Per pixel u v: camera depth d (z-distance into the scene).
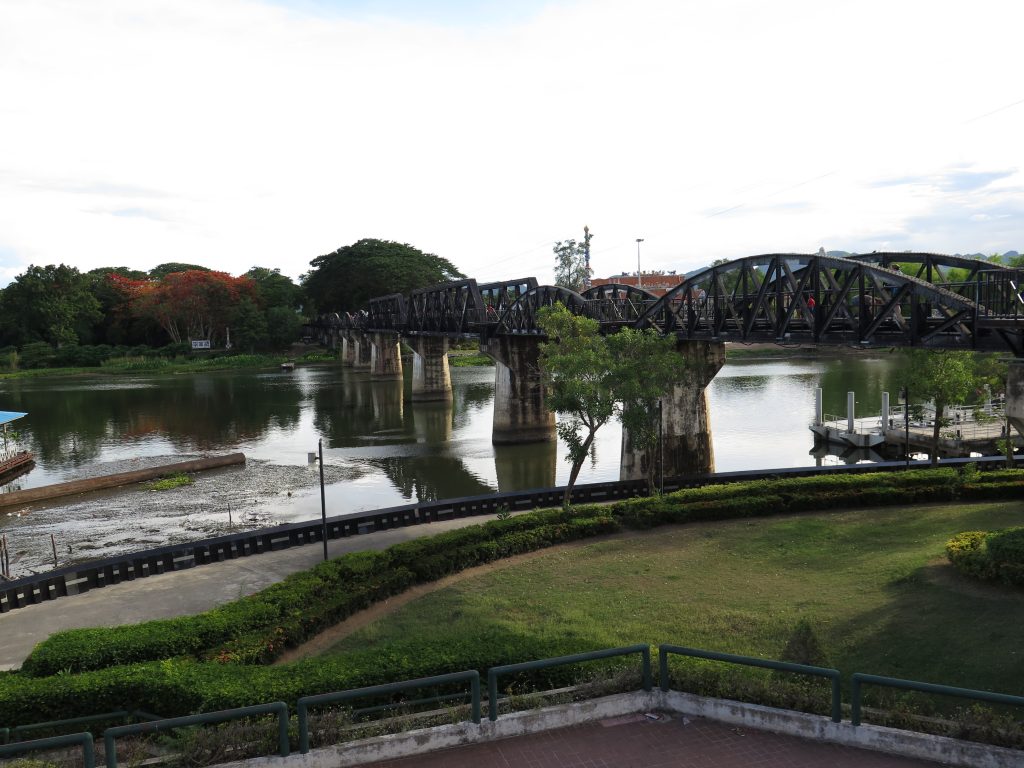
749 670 15.23
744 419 71.75
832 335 31.52
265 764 10.41
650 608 21.62
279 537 31.30
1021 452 50.69
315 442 68.00
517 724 11.25
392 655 14.48
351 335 146.88
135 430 76.25
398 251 161.88
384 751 10.68
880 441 56.19
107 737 9.95
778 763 10.30
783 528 29.62
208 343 158.75
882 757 10.37
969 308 24.34
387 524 33.72
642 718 11.73
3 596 25.27
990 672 15.63
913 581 21.75
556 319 37.41
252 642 19.19
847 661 16.84
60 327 151.25
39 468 58.69
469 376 125.25
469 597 23.75
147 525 41.91
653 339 35.19
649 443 35.78
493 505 36.19
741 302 37.41
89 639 18.30
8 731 12.70
